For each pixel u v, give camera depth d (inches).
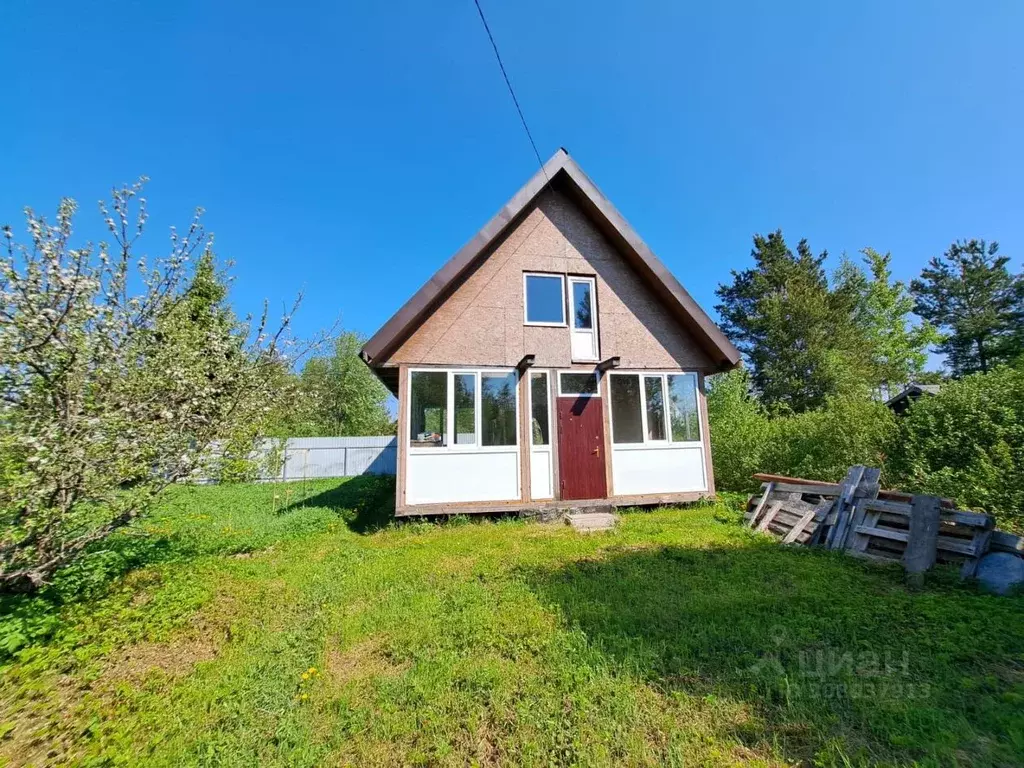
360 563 266.4
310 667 151.8
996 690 125.0
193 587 224.4
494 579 230.8
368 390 1396.4
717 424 601.3
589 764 102.6
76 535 214.5
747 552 270.2
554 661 145.1
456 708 124.6
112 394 209.8
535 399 410.9
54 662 155.6
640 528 339.3
